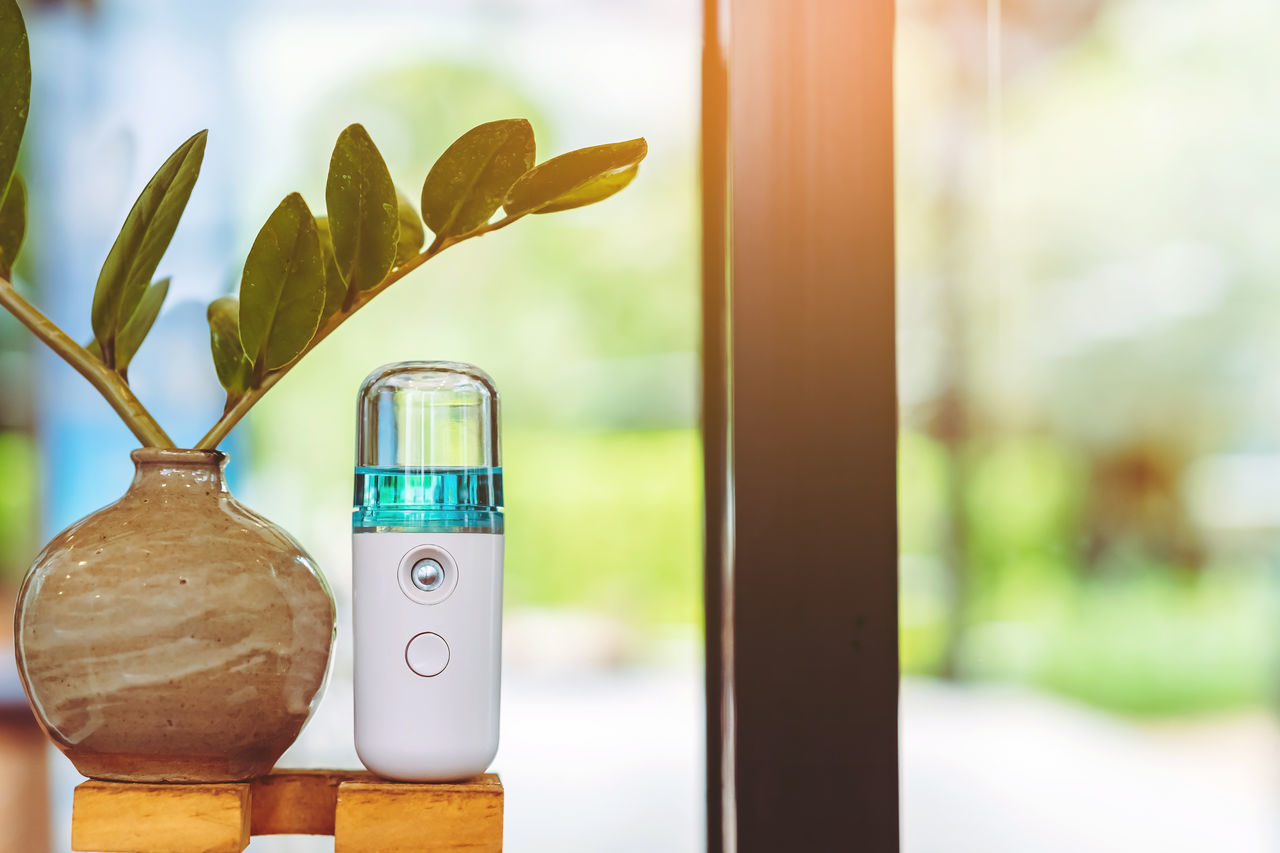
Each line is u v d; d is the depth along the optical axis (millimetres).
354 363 3482
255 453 3320
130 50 3029
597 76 3588
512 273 3707
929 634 3744
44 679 596
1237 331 3881
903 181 3797
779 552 659
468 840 617
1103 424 3895
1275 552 3861
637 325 3748
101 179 2855
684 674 3471
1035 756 2863
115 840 603
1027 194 3814
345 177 637
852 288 670
